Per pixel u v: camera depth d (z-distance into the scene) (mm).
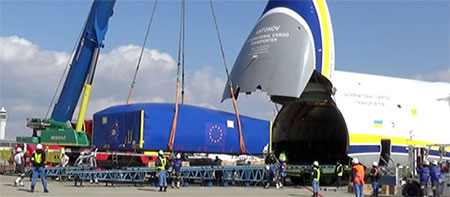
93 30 32969
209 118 29406
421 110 35469
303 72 30500
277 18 31969
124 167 27734
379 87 34781
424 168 24781
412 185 25906
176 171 26531
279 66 30609
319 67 31281
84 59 33000
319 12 32094
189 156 32719
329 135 37812
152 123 27422
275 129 35312
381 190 27797
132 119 27734
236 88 31594
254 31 32719
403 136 33688
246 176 30062
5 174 34344
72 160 32438
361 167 21984
